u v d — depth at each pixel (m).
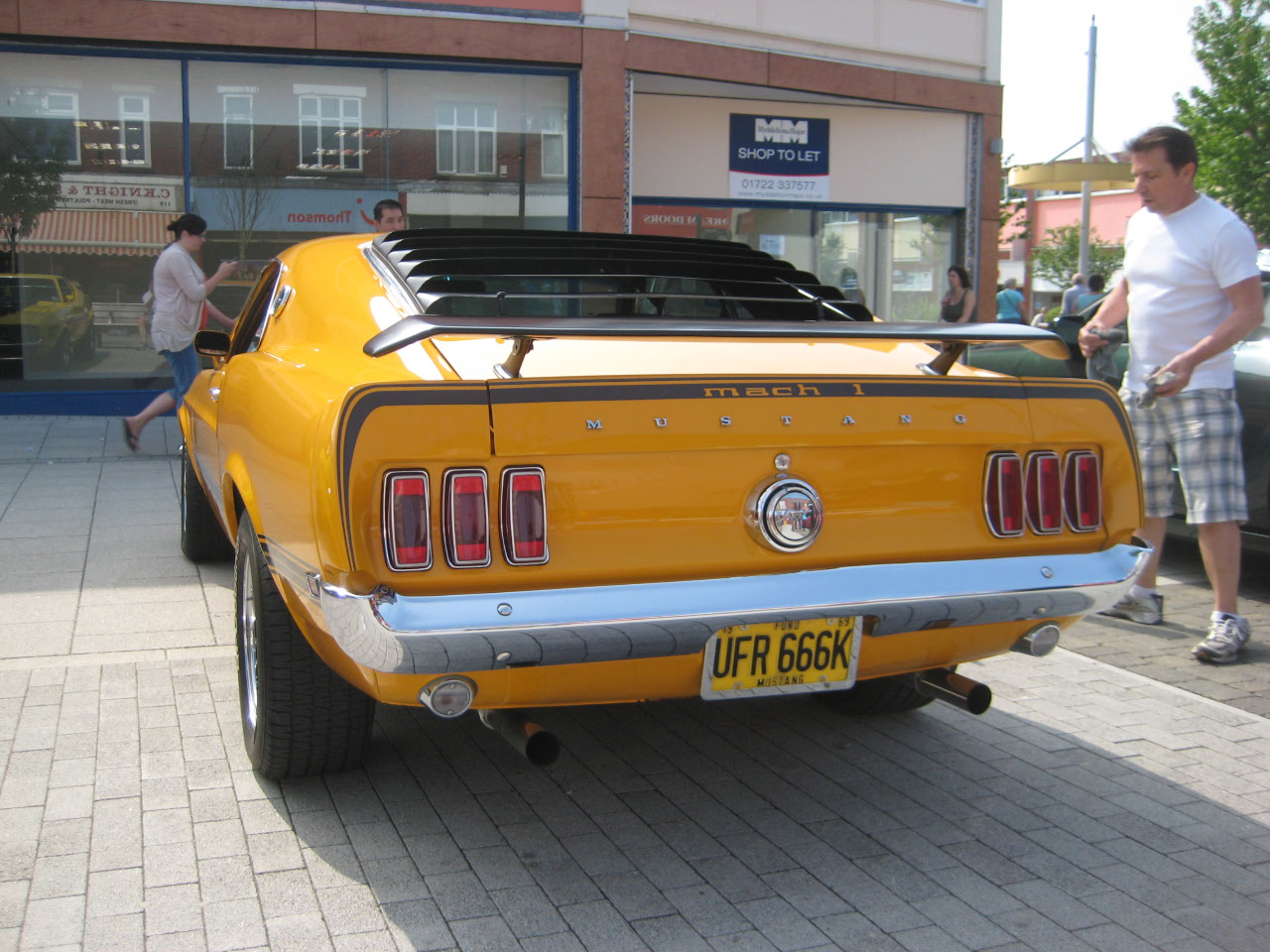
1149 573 5.45
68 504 7.30
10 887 2.88
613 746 3.92
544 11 12.20
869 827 3.35
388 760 3.72
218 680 4.34
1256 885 3.06
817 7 13.99
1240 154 24.56
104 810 3.31
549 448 2.65
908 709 4.16
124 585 5.57
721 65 13.19
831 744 3.97
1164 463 5.25
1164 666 4.89
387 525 2.54
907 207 15.58
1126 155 5.04
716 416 2.79
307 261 4.15
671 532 2.77
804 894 2.96
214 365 5.16
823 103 14.80
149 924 2.73
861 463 2.96
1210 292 4.92
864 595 2.87
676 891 2.97
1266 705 4.43
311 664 3.27
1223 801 3.57
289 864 3.04
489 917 2.81
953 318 13.96
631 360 3.26
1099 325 5.52
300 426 2.90
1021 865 3.15
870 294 15.66
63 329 11.55
